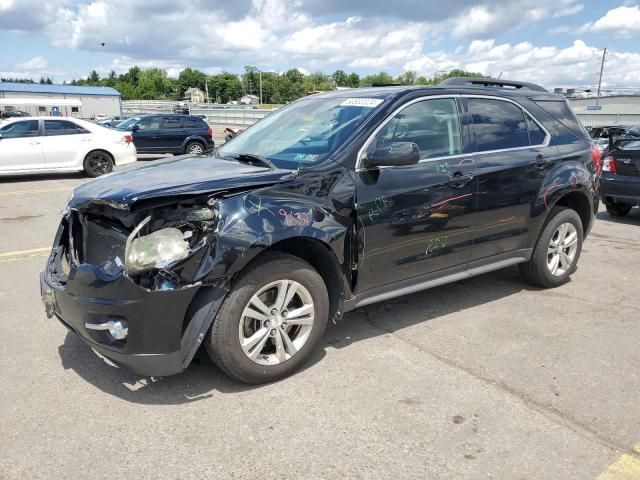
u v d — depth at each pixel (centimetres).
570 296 518
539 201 489
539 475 265
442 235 423
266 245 319
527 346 407
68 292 320
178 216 314
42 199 1084
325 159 368
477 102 459
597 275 588
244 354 330
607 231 839
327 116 421
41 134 1409
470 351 398
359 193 370
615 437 295
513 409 322
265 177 341
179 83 16575
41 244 713
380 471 268
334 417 312
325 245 352
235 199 321
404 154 359
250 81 15050
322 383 351
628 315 471
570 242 535
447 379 356
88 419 310
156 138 1961
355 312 473
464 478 263
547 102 522
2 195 1136
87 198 329
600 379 357
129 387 345
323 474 266
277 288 340
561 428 303
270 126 462
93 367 371
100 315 306
